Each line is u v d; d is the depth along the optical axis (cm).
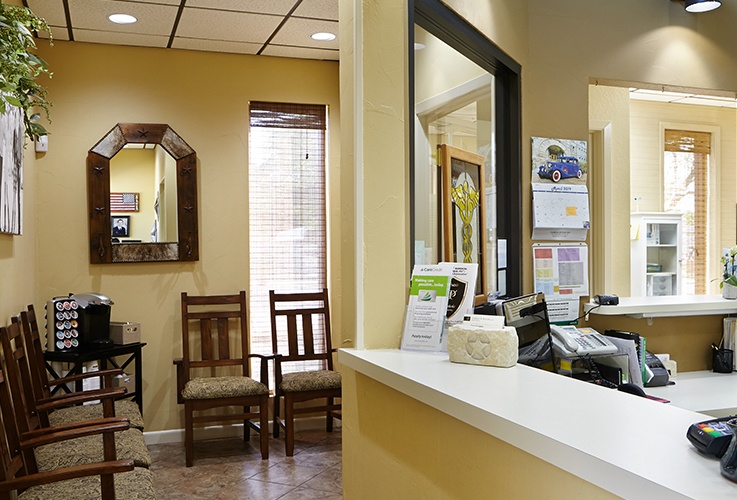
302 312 513
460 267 228
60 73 479
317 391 465
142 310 495
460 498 162
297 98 529
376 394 213
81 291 483
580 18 363
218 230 510
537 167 345
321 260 540
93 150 482
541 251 345
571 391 162
